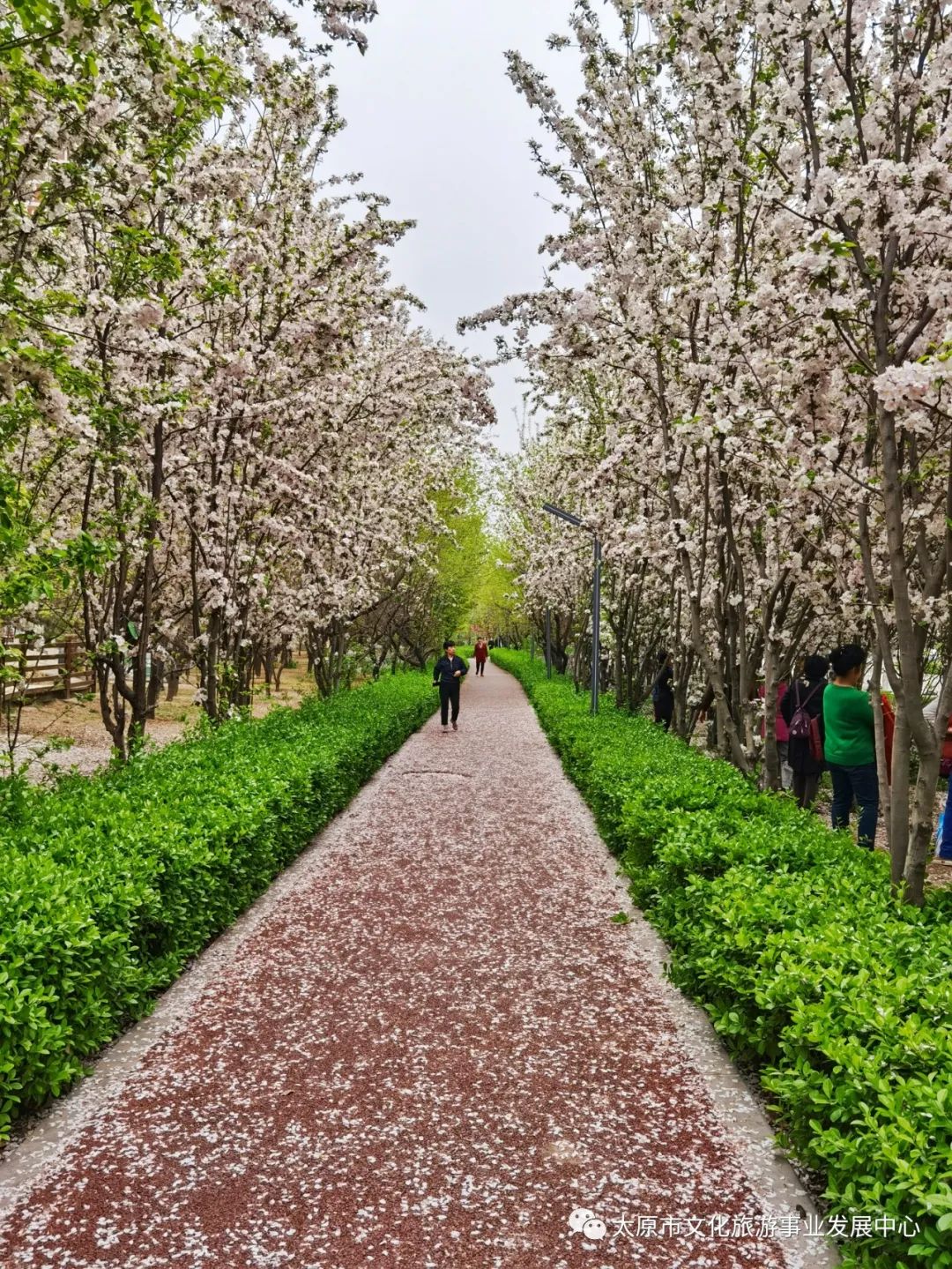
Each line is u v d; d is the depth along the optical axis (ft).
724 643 24.13
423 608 81.00
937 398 11.78
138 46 13.19
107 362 19.19
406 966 14.93
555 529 59.06
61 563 15.52
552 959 15.33
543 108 21.06
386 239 24.50
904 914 11.24
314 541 33.76
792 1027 8.76
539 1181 8.95
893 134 13.44
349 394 31.94
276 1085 10.89
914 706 12.12
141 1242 8.00
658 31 18.56
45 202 14.37
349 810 28.35
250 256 23.50
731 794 18.61
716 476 22.38
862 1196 6.93
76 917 10.70
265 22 16.44
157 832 14.38
